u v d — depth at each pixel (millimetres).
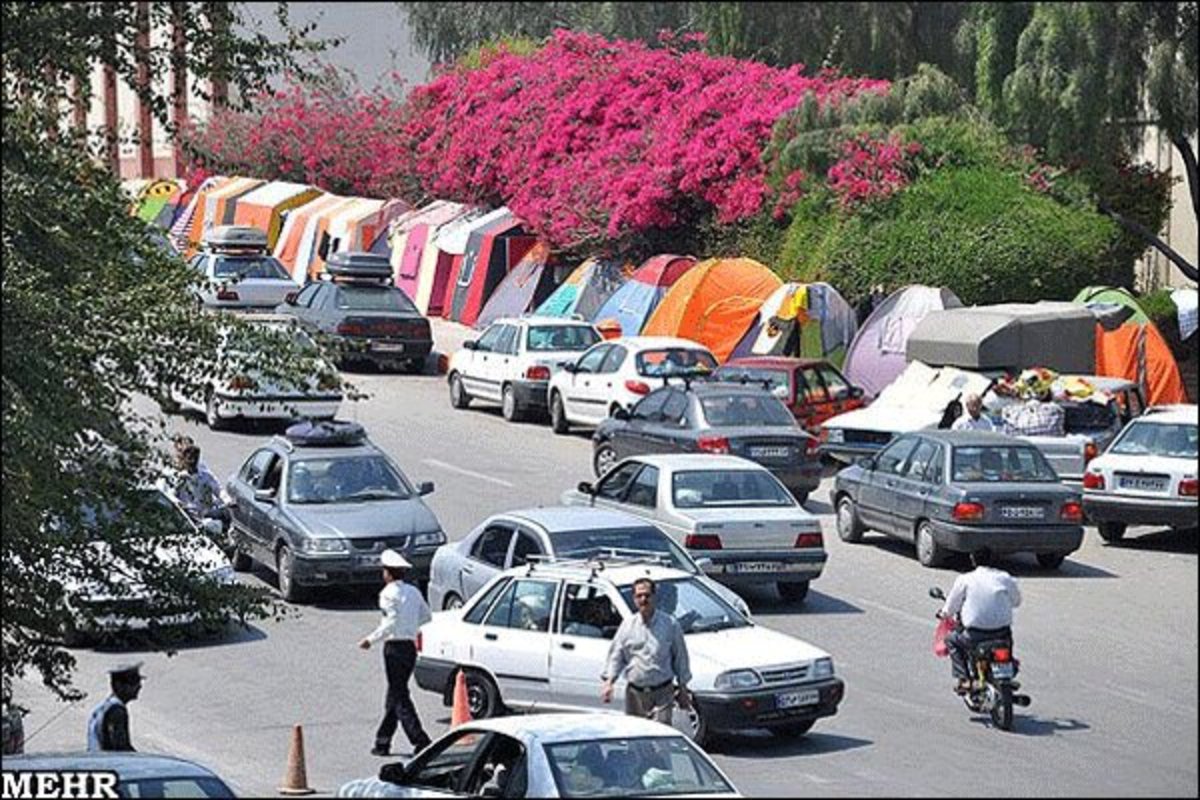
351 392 33250
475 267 95125
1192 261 40750
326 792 33594
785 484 57969
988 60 28766
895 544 55031
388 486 51031
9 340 29266
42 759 27250
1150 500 51906
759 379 65125
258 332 32406
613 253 86688
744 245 78625
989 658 35750
